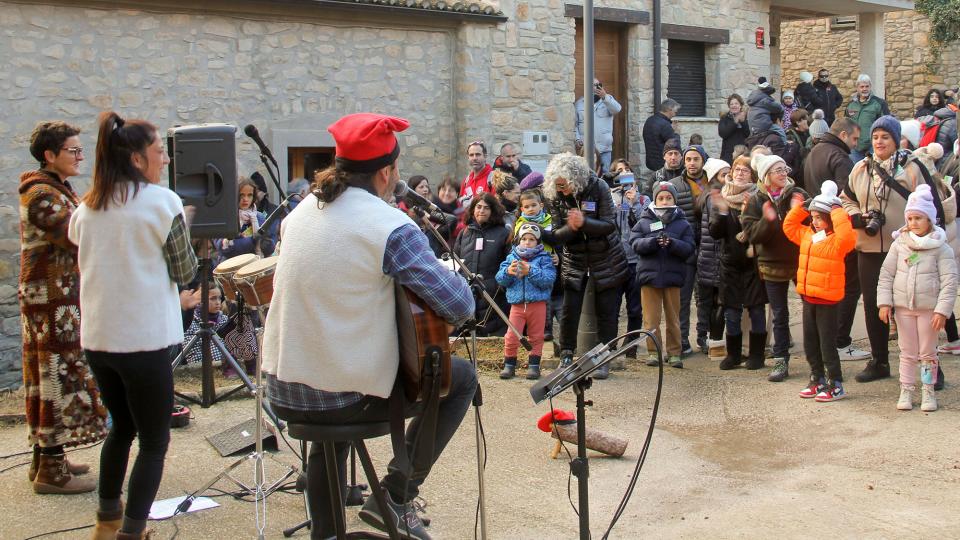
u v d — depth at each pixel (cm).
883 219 613
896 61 1839
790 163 1074
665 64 1275
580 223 622
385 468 480
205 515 420
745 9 1366
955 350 702
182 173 511
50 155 420
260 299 391
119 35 891
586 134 773
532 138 1120
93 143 885
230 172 514
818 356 600
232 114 950
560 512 430
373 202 291
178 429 535
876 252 623
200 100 933
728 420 568
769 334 754
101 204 348
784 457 500
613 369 688
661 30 1266
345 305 284
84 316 353
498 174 796
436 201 889
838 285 586
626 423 563
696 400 610
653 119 1173
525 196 670
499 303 766
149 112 909
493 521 420
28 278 421
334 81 1000
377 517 308
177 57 920
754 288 678
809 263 594
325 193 289
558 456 505
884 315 578
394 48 1032
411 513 322
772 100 1112
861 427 541
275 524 412
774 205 644
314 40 987
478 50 1067
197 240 558
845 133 704
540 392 334
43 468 438
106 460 365
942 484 449
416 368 289
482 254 755
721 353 732
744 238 657
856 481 459
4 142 848
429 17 1026
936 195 626
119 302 346
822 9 1550
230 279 399
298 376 288
